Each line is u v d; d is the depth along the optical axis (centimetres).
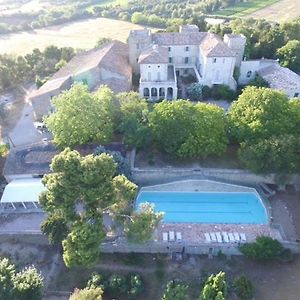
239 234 5619
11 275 4278
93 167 4647
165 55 8544
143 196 6594
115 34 15212
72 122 6531
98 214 4875
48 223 5325
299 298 4809
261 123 6556
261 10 16888
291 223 5950
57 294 4925
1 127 8500
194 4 18362
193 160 6975
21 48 14050
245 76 9462
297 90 8375
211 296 4269
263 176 6600
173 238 5525
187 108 6812
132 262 5334
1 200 6109
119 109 7144
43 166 6538
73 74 8669
